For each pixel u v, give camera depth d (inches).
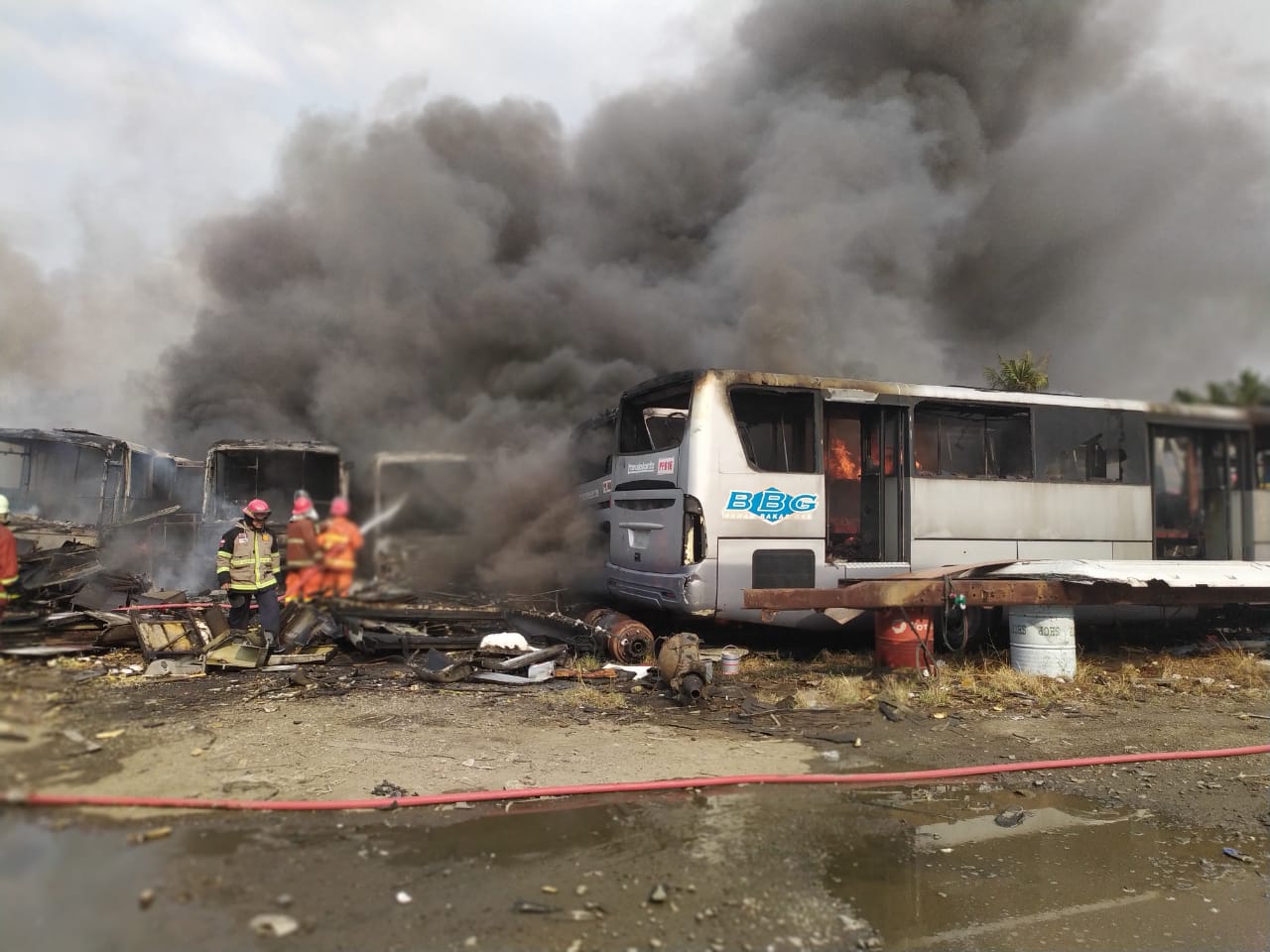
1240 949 119.0
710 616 291.0
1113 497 343.0
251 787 152.9
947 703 243.0
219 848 128.0
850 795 169.3
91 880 115.5
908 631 269.4
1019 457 332.2
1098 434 344.5
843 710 235.5
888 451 319.9
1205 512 360.8
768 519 294.5
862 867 138.4
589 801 159.0
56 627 269.1
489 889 121.6
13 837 127.3
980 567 293.1
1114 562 286.8
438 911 114.0
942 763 190.4
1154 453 360.5
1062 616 277.7
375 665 279.6
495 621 329.7
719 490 289.6
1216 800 173.6
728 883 129.3
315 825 139.3
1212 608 364.2
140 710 205.9
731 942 112.7
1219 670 297.6
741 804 161.2
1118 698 256.2
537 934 110.3
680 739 203.2
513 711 223.8
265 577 299.6
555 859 133.0
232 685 242.5
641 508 325.7
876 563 305.4
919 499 312.0
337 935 106.0
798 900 125.6
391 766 170.9
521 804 155.4
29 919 104.8
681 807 158.2
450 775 166.9
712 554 287.3
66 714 191.5
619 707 233.8
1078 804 170.6
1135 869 143.4
